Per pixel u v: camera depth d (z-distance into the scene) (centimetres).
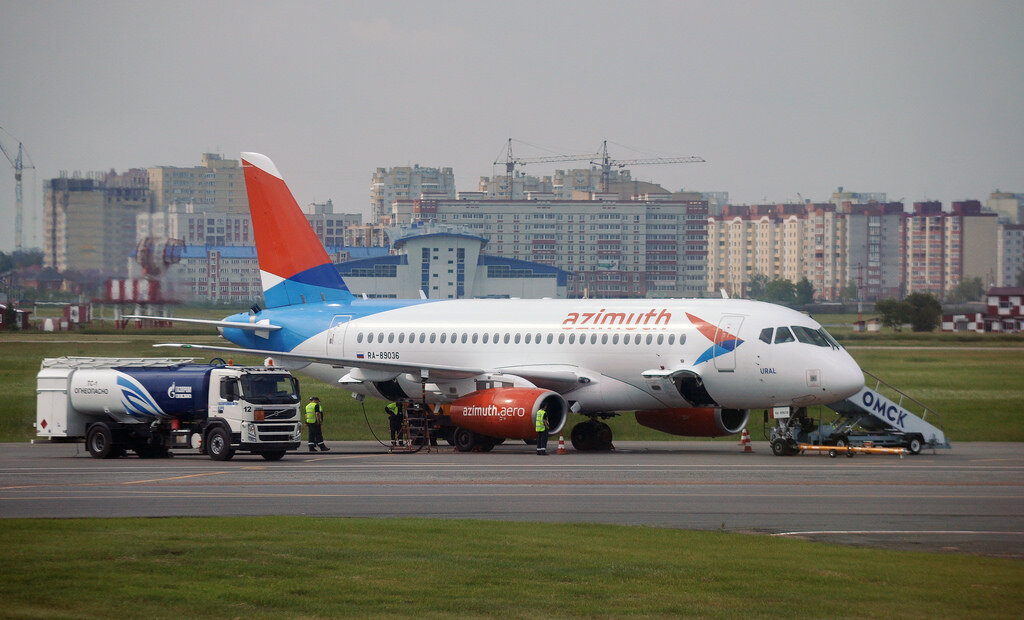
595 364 17225
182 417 15838
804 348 15900
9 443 18688
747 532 9244
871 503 10906
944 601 6806
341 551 8088
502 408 16500
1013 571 7650
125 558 7806
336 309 19962
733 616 6456
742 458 15788
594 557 7962
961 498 11288
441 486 12244
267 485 12319
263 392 15250
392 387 18825
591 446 17788
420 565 7656
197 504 10750
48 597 6694
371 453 16975
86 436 16162
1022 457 15800
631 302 17862
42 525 9219
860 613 6525
